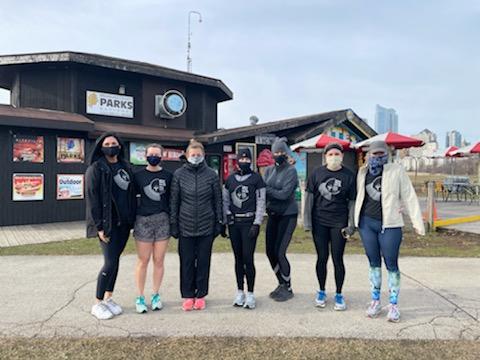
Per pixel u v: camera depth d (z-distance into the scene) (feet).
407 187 13.57
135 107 49.57
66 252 24.54
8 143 36.58
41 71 45.14
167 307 14.74
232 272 19.79
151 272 19.62
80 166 41.06
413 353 11.04
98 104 46.34
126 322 13.21
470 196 70.13
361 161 53.01
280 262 15.49
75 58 42.70
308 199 15.05
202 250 14.52
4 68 45.78
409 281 18.17
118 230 13.88
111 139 13.56
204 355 10.90
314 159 53.52
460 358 10.75
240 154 14.75
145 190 14.20
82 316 13.73
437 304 15.06
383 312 14.21
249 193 14.61
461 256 23.57
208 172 14.70
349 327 12.87
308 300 15.57
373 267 14.03
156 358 10.72
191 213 14.25
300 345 11.54
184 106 51.88
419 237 30.89
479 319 13.55
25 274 19.34
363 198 13.93
